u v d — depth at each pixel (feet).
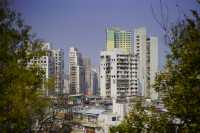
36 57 62.75
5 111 54.24
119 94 426.92
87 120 264.52
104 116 271.49
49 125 89.15
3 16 53.01
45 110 80.28
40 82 67.46
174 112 54.95
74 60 529.04
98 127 238.68
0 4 52.70
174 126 59.93
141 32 435.53
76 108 274.98
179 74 52.39
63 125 106.52
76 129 210.38
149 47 422.82
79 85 525.34
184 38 51.06
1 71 53.31
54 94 100.73
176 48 52.54
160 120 61.77
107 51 447.42
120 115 274.36
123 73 429.38
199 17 49.52
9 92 53.57
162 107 64.85
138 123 67.31
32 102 63.62
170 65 54.49
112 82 433.89
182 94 51.03
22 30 57.47
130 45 529.45
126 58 435.94
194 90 49.67
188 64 49.80
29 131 72.23
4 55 52.95
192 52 49.37
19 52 58.49
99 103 387.96
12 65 54.34
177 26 52.37
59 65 429.79
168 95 56.54
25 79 56.75
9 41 53.88
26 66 62.34
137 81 423.64
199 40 49.55
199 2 49.44
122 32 540.93
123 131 68.85
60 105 111.24
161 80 57.36
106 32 551.18
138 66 430.61
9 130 57.16
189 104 50.52
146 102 70.74
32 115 73.00
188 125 52.24
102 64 448.65
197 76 49.06
